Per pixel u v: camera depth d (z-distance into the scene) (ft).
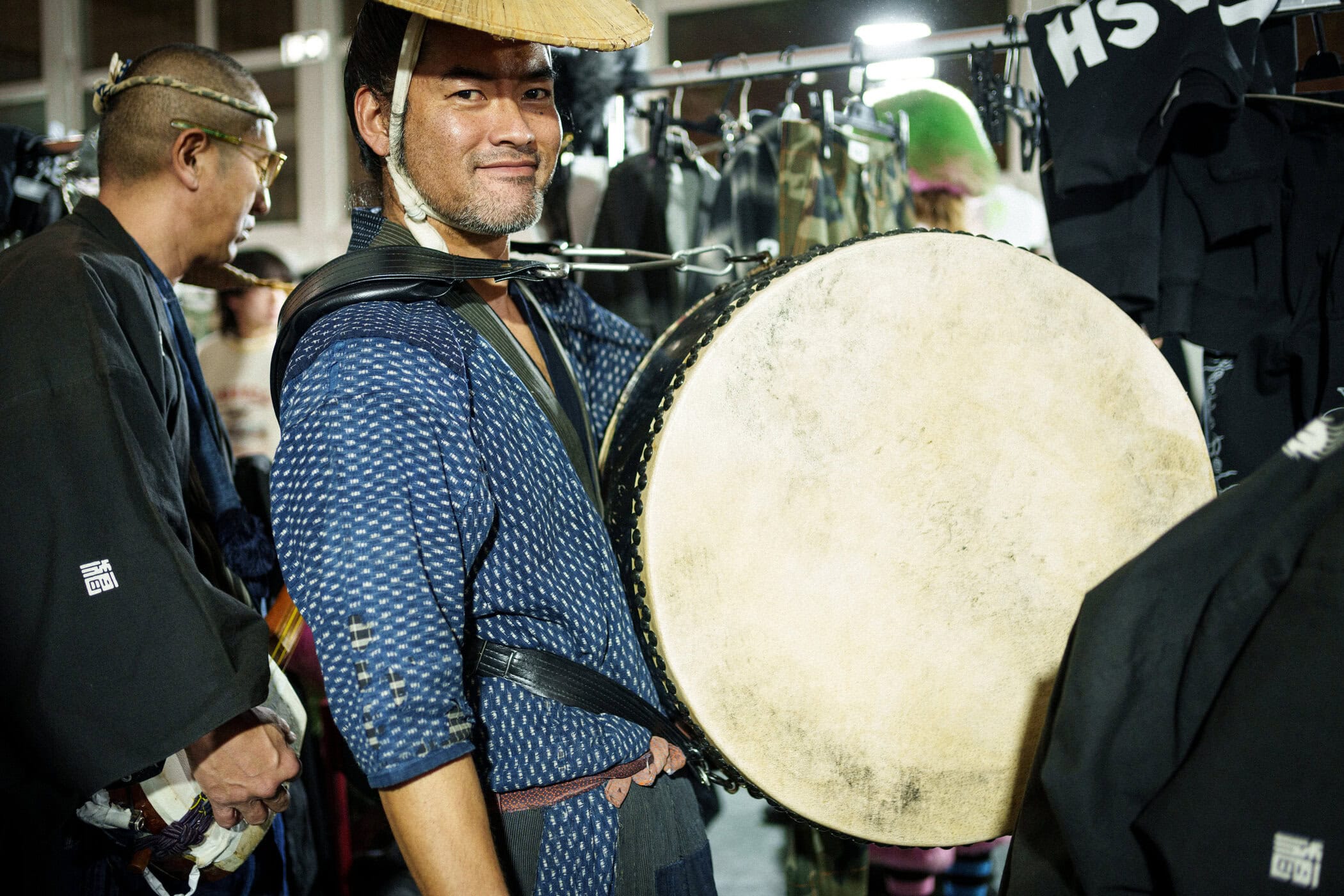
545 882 3.13
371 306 3.16
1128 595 2.44
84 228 4.21
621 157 5.80
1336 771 2.04
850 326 3.36
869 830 3.35
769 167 5.76
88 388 3.51
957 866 6.42
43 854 3.67
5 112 14.82
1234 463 4.39
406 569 2.82
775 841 8.32
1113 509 3.52
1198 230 4.37
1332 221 4.19
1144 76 4.08
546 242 4.18
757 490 3.26
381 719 2.74
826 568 3.31
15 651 3.36
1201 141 4.28
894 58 5.13
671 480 3.18
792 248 5.37
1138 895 2.38
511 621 3.18
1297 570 2.20
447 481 2.97
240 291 8.25
